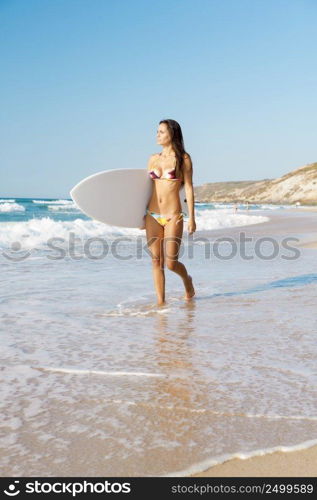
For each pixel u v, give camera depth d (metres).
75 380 2.58
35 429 2.01
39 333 3.52
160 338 3.41
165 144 4.71
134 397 2.36
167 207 4.68
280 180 167.25
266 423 2.09
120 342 3.31
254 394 2.42
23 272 6.59
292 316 4.13
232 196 180.62
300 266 7.50
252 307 4.48
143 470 1.73
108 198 4.79
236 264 7.72
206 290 5.36
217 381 2.59
